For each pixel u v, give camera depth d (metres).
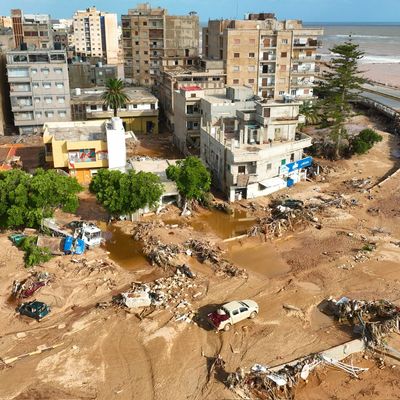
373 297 41.72
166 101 104.44
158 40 136.38
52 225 52.31
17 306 40.25
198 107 83.62
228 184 63.72
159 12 139.75
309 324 38.31
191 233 54.59
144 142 95.25
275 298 41.62
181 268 45.56
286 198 64.19
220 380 32.00
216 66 102.50
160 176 63.28
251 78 104.44
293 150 67.38
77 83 118.94
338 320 38.78
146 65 138.25
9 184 52.09
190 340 36.12
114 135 65.06
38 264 46.09
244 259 49.12
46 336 36.50
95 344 35.59
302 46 106.75
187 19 136.62
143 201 53.44
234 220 58.75
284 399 30.52
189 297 41.47
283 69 106.00
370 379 32.38
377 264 47.47
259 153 61.78
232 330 37.28
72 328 37.28
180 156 85.81
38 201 50.75
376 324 36.88
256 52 102.56
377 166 77.94
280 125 68.38
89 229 51.28
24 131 96.69
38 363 33.59
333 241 52.59
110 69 123.06
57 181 51.75
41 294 41.56
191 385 31.67
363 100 120.25
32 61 91.81
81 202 62.84
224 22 107.81
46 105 94.88
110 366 33.44
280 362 33.78
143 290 41.38
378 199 64.44
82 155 65.88
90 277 44.31
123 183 53.12
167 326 37.53
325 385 31.81
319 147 82.94
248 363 33.69
